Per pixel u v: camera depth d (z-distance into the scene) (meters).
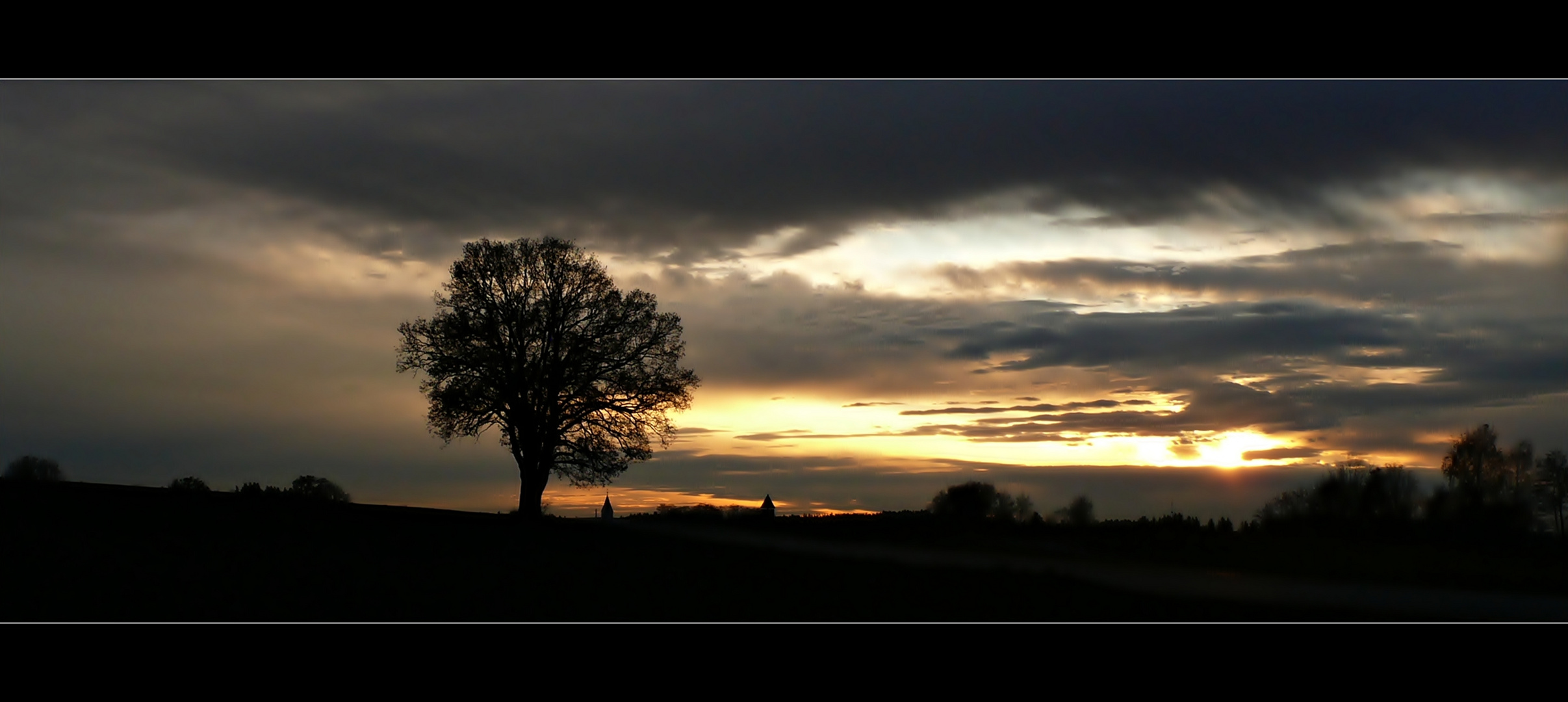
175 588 25.17
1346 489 46.94
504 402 50.59
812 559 36.75
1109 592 29.27
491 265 51.84
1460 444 48.03
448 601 25.80
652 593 27.92
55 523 33.34
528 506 50.66
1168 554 39.12
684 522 55.88
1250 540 42.41
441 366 50.59
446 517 47.78
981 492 55.78
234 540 33.41
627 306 52.97
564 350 52.03
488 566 32.03
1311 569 34.81
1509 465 47.12
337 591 26.25
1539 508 46.84
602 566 32.91
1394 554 38.00
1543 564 36.19
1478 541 42.81
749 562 35.22
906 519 52.78
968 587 29.95
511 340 51.56
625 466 52.88
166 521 36.00
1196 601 27.94
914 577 31.94
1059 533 46.72
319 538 35.94
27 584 24.33
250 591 25.50
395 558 32.56
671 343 53.75
